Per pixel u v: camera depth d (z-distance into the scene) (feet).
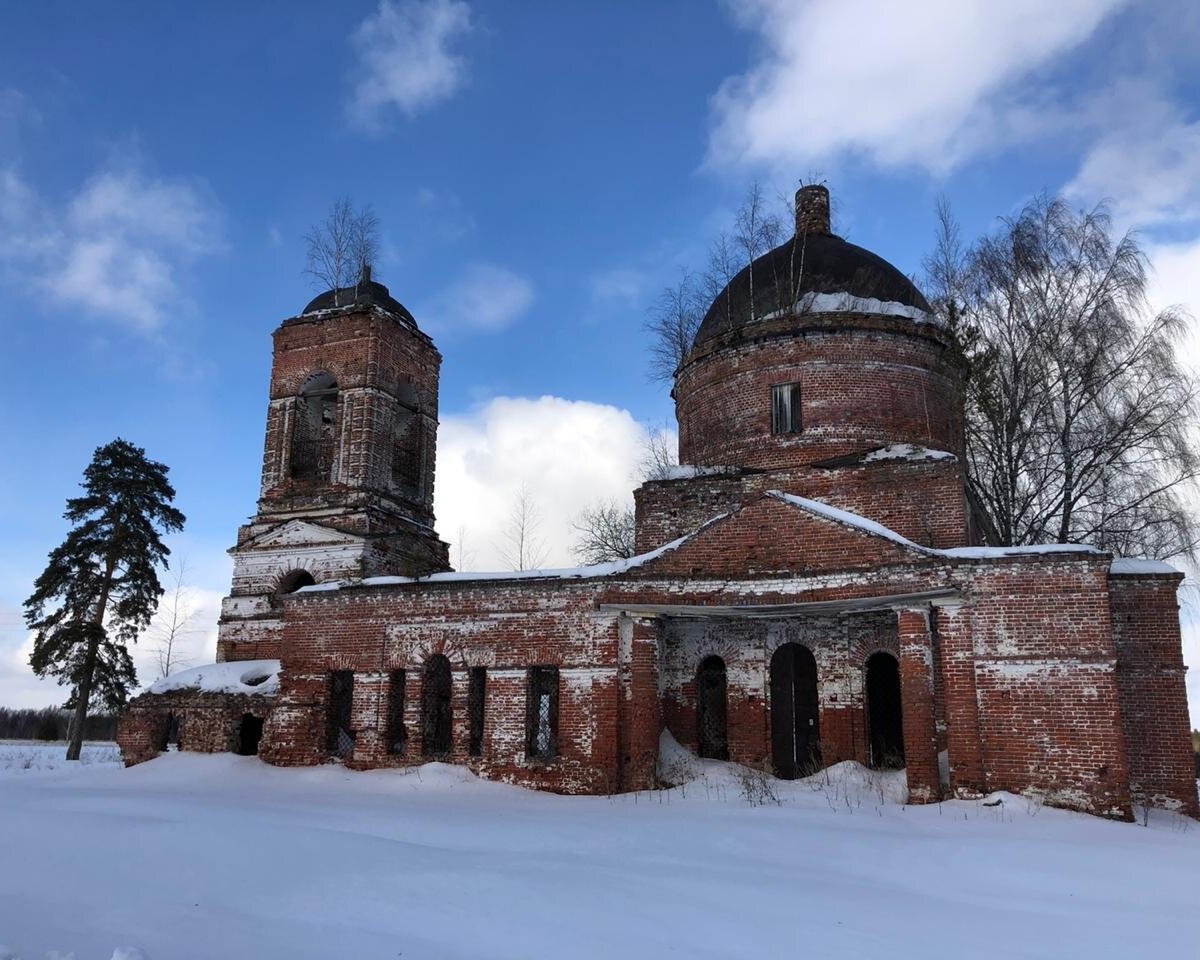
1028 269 83.97
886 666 66.90
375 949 22.93
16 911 27.04
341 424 101.71
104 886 30.48
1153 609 59.93
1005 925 26.81
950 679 55.98
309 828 42.60
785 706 68.03
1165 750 57.72
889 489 70.28
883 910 28.25
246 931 24.68
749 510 64.85
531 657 67.21
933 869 35.58
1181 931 26.45
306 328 106.52
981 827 45.47
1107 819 49.70
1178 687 58.34
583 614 66.18
